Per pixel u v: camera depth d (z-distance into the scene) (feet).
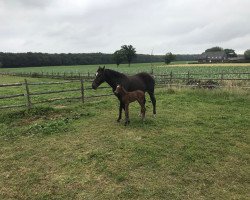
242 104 42.29
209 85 55.88
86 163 22.34
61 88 78.69
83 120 34.88
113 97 53.16
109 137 28.02
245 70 159.74
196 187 18.38
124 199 17.28
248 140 26.50
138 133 29.01
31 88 82.07
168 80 72.18
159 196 17.46
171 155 23.24
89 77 112.88
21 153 24.81
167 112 37.83
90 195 17.83
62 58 414.21
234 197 17.16
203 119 33.94
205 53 402.52
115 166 21.54
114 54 291.99
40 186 19.20
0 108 37.86
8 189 18.95
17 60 379.55
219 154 23.36
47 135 29.48
